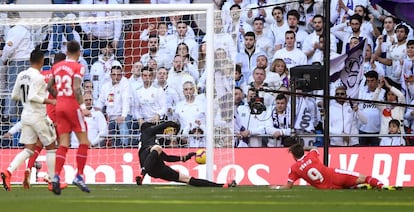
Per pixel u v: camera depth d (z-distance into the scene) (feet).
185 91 160.56
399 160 146.10
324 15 127.65
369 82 158.81
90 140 158.51
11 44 163.53
